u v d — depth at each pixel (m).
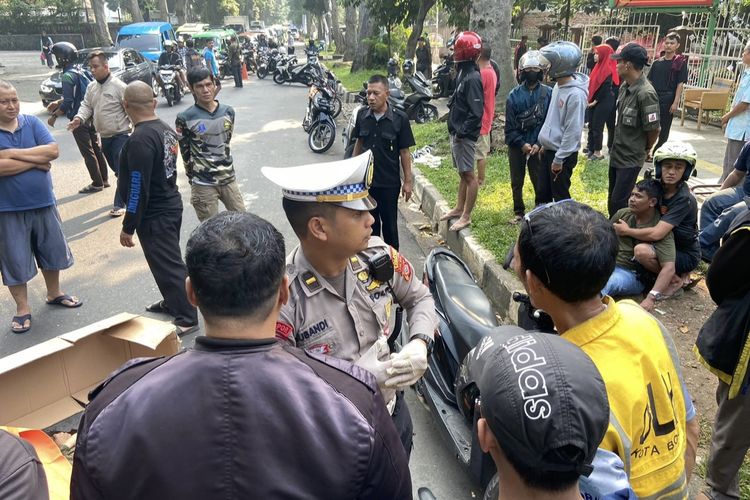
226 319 1.25
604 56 7.84
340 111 13.02
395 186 4.93
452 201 6.53
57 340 2.93
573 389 1.11
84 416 1.25
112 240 6.28
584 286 1.50
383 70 20.06
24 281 4.49
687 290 4.48
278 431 1.16
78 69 7.87
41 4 38.03
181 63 18.36
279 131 11.79
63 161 9.41
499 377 1.17
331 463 1.16
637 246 3.85
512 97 5.49
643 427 1.48
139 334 3.04
